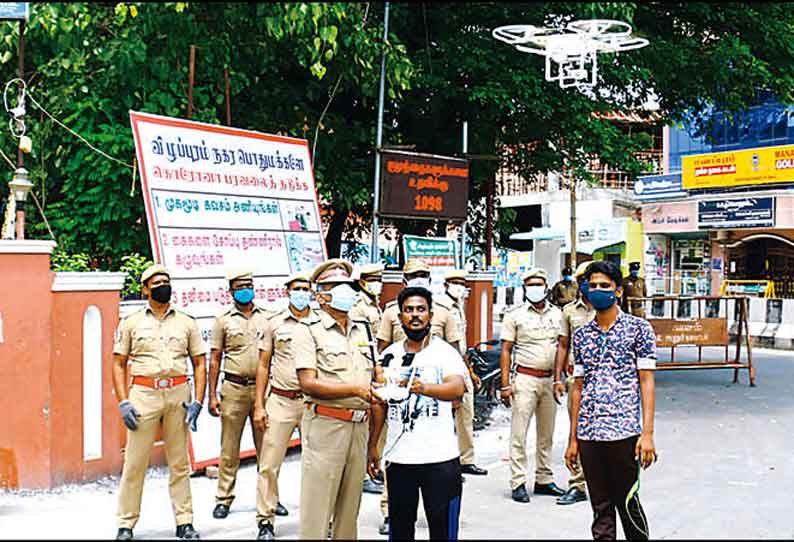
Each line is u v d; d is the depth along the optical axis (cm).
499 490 834
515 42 1283
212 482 846
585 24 1224
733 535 677
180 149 909
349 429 539
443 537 525
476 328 1449
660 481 874
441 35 1433
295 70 1299
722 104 1728
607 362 579
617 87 1594
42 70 1059
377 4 1262
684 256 3291
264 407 681
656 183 3219
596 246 3303
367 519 724
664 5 1590
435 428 526
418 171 1245
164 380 645
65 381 769
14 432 758
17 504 718
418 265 864
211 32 1041
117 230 1122
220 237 931
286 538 654
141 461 636
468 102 1478
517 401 803
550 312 823
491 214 1722
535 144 1648
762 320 2420
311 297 698
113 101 1094
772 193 2845
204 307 895
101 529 648
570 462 612
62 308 767
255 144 995
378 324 870
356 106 1461
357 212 1647
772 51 1678
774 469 934
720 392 1523
